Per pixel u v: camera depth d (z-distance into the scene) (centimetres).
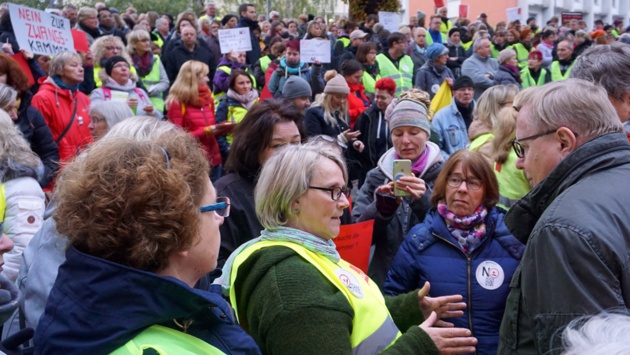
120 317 135
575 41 1339
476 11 3073
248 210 289
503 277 277
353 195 681
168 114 641
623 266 171
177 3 2103
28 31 628
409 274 292
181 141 161
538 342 177
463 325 277
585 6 3130
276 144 291
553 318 172
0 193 304
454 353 197
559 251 173
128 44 873
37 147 487
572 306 169
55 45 656
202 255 159
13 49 775
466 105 636
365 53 972
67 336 135
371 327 194
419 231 296
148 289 138
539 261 178
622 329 106
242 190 293
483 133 451
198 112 644
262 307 187
